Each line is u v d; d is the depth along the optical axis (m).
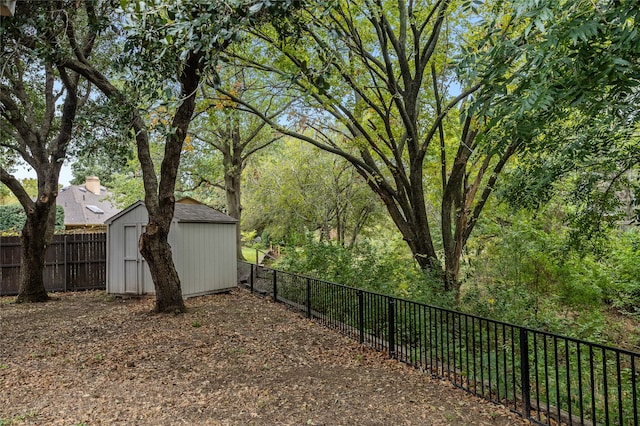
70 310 8.50
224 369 4.85
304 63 4.50
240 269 12.83
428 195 13.76
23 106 10.05
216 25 3.63
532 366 5.09
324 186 17.95
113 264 10.27
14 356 5.33
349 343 6.07
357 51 8.37
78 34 7.41
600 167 5.88
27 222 9.58
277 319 7.66
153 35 4.15
